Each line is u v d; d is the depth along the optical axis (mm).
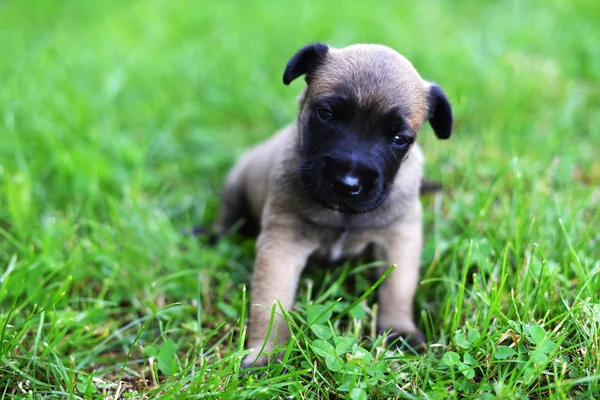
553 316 659
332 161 636
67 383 619
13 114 912
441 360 629
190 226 830
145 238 774
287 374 607
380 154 645
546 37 1177
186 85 1072
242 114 1020
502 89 993
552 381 622
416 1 1441
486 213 767
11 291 701
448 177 858
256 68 1095
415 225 717
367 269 750
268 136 972
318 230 698
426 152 883
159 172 906
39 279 716
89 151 874
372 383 613
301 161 673
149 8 1434
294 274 699
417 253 714
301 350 626
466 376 613
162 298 730
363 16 1298
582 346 631
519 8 1371
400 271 704
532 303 666
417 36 1195
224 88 1057
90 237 792
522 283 667
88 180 840
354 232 705
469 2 1485
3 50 1179
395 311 697
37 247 760
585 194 797
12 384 634
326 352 627
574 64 1068
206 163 918
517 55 1102
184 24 1345
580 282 670
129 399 621
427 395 600
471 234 748
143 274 743
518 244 708
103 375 658
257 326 671
